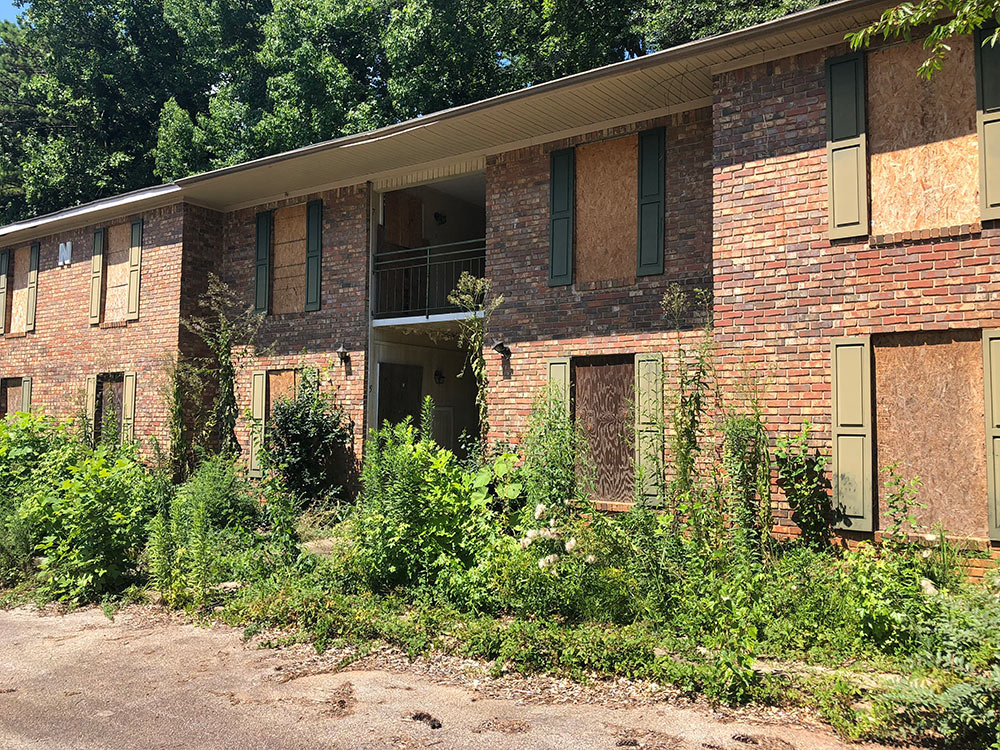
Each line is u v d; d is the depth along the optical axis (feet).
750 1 49.39
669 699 16.08
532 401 36.14
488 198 38.55
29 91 88.22
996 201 23.54
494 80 67.26
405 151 39.45
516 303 37.11
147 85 87.45
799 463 26.23
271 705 16.35
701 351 27.76
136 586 26.45
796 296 26.99
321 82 65.82
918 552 22.36
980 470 23.72
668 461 30.50
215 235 50.57
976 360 24.02
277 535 27.12
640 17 58.80
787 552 24.94
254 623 22.03
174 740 14.64
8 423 41.34
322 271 45.68
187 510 30.81
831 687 15.76
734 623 18.69
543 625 19.76
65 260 56.90
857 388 25.59
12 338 60.54
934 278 24.54
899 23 21.26
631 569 21.31
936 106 24.99
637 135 34.04
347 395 43.93
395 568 23.24
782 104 27.61
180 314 48.42
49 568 27.32
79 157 83.61
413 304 47.34
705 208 31.96
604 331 34.30
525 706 15.98
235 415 39.58
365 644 19.95
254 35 79.30
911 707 13.85
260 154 70.28
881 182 25.80
